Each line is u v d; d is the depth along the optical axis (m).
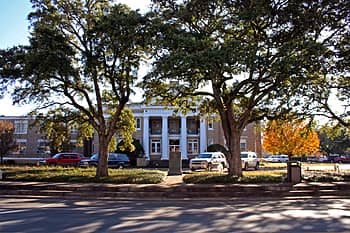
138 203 15.45
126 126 25.44
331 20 19.61
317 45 17.34
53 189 18.84
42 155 56.56
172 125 55.56
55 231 8.95
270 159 65.31
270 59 17.77
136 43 19.91
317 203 14.96
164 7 21.08
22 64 20.78
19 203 15.29
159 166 45.94
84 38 21.95
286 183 19.12
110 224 9.95
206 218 11.00
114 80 22.50
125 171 27.34
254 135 54.62
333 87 22.08
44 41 20.36
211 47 17.41
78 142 27.59
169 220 10.64
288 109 21.39
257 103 21.53
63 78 21.38
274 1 18.64
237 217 11.16
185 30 19.34
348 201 15.66
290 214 11.72
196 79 19.33
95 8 22.91
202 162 34.75
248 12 18.06
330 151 81.12
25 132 57.03
